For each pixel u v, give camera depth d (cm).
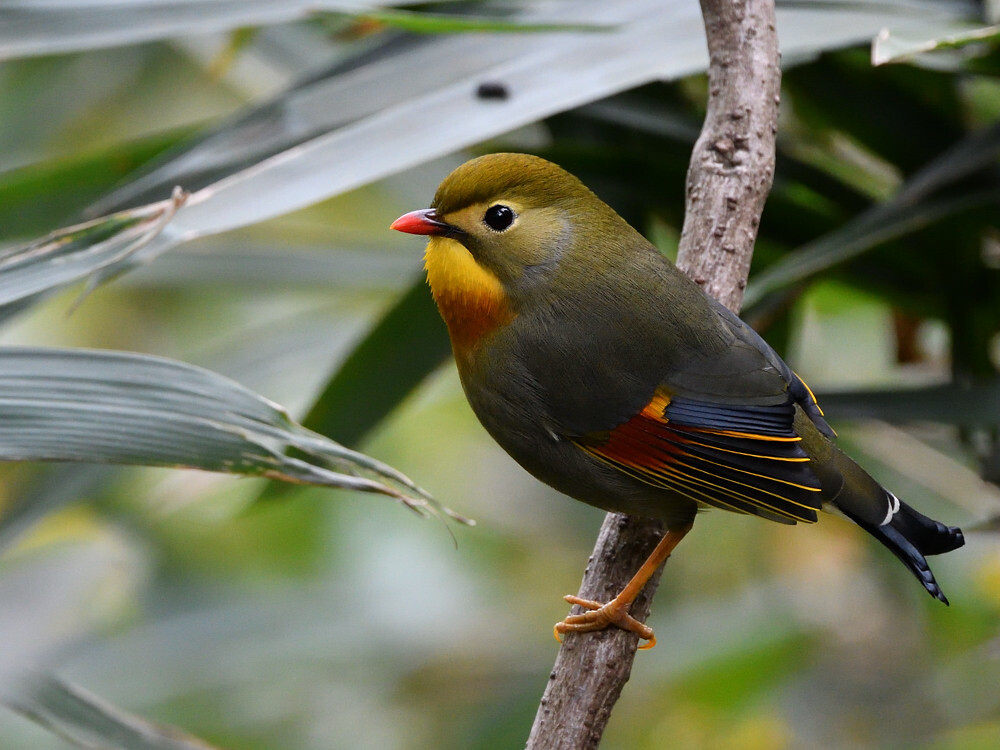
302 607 1220
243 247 1111
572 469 729
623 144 956
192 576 1223
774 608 1182
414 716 1187
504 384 723
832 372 1287
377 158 684
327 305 1217
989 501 1066
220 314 1437
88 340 1414
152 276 1094
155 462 482
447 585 1264
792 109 976
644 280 711
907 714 1097
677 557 1267
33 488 922
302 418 840
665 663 1155
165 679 1159
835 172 1019
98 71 1382
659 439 699
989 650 1021
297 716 1170
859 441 1120
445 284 722
